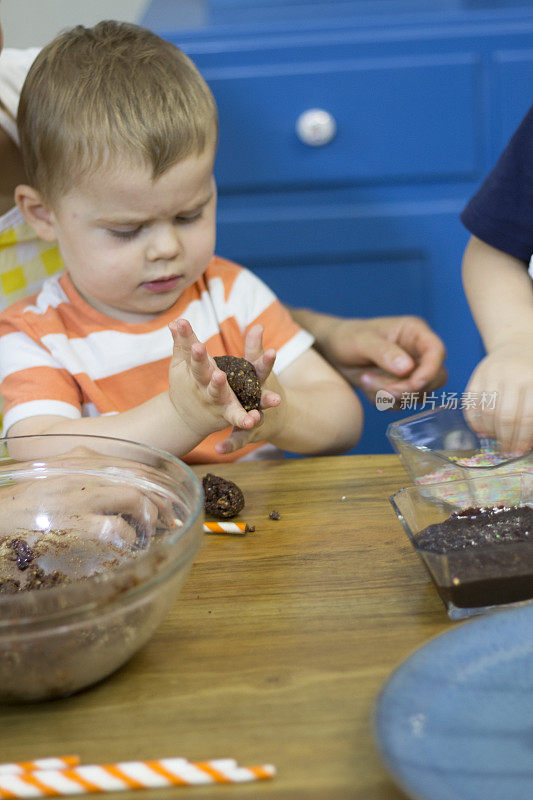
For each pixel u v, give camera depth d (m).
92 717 0.55
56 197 1.07
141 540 0.69
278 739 0.52
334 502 0.83
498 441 0.87
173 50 1.12
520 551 0.62
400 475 0.88
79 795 0.48
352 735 0.51
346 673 0.57
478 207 1.30
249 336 0.85
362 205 1.76
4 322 1.18
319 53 1.67
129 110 1.00
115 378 1.17
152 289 1.11
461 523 0.69
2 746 0.53
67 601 0.53
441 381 1.27
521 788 0.42
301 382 1.22
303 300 1.83
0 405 1.23
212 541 0.77
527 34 1.65
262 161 1.73
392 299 1.82
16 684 0.53
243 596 0.67
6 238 1.26
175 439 0.91
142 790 0.48
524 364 1.00
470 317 1.83
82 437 0.74
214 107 1.10
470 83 1.68
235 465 0.94
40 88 1.05
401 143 1.72
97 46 1.08
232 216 1.77
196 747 0.51
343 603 0.66
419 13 1.66
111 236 1.07
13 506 0.72
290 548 0.74
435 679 0.50
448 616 0.63
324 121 1.68
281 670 0.58
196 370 0.79
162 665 0.60
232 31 1.66
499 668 0.51
